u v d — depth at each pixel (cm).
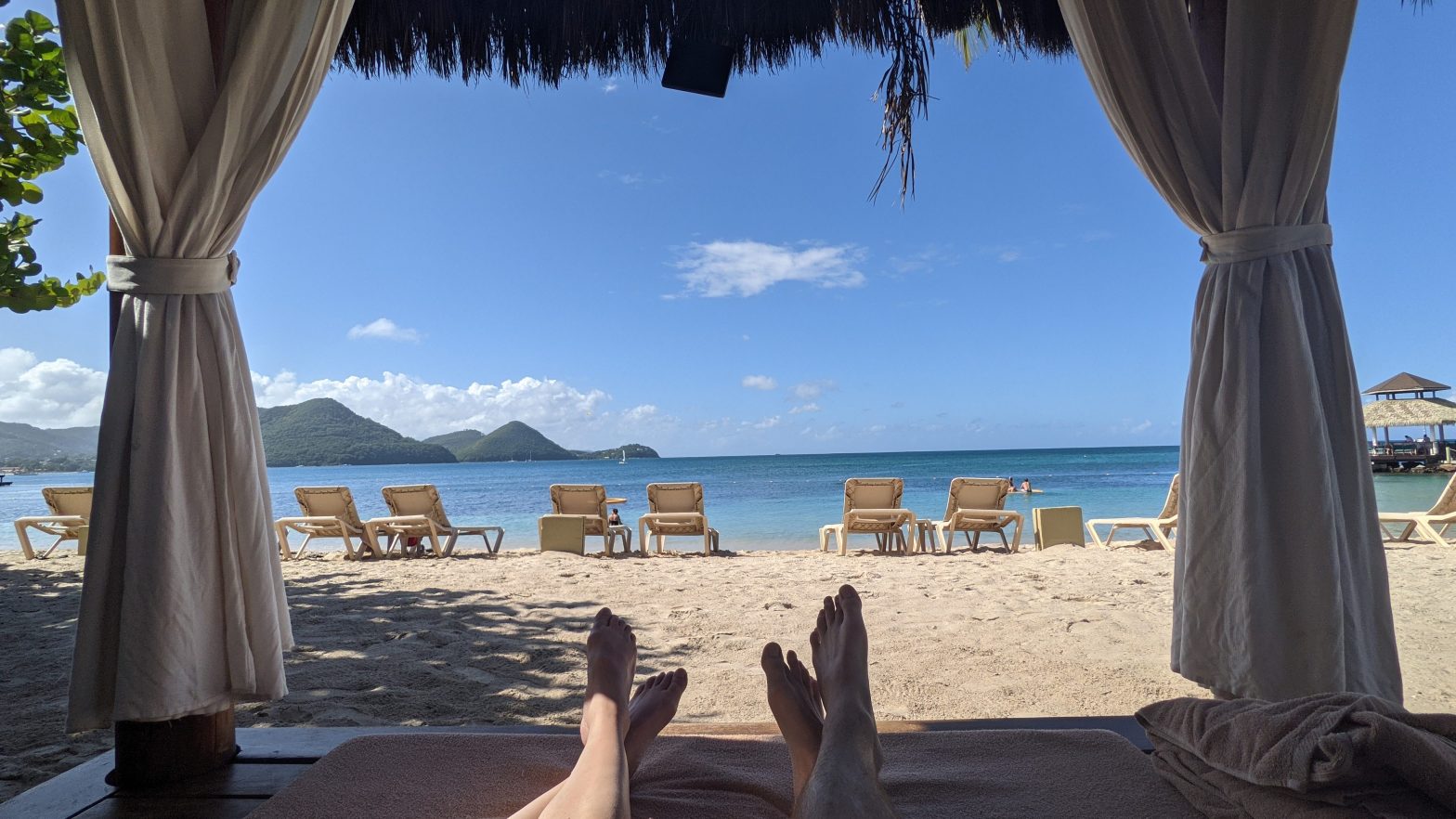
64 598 586
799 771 146
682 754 169
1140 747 184
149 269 184
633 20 327
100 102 181
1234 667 193
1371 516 198
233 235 196
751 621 454
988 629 416
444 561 775
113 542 177
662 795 148
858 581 588
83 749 263
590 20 321
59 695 329
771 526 1684
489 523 1892
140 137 183
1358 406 200
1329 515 189
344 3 209
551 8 319
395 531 828
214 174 188
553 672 355
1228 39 208
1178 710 149
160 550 174
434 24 314
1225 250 207
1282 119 204
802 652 384
